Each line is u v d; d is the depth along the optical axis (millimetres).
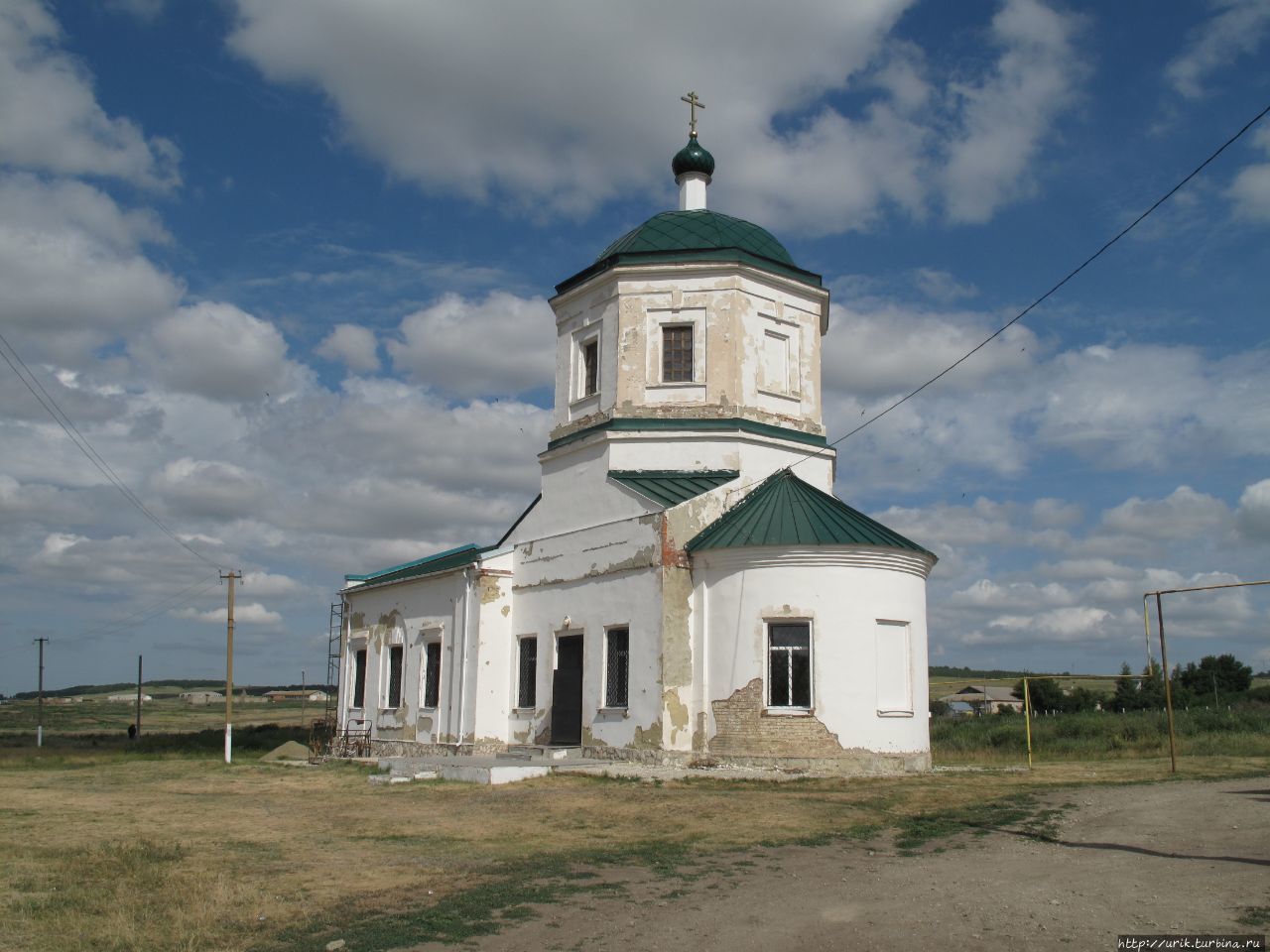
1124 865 11672
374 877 12320
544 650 28453
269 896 11172
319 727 42125
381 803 19531
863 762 23016
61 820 17672
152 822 17359
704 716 23922
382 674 35844
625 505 26531
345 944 9266
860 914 9727
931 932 8961
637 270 28406
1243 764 27078
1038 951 8289
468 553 34719
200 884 11828
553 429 30109
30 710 129375
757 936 9141
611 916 10078
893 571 24219
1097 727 41375
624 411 27938
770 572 23703
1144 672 27953
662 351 28281
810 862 12695
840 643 23328
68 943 9297
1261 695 61750
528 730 28562
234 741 47094
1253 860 11586
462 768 22906
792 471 27609
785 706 23328
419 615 33938
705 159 31578
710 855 13336
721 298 28047
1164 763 27703
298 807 19219
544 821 16641
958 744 40312
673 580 24484
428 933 9602
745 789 19969
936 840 14070
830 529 24125
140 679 79312
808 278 29266
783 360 28953
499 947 9133
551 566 28688
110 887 11695
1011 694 83812
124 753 41156
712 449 27188
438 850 14234
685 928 9531
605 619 26125
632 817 16797
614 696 25797
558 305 30734
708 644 24188
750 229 30156
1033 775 23141
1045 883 10797
